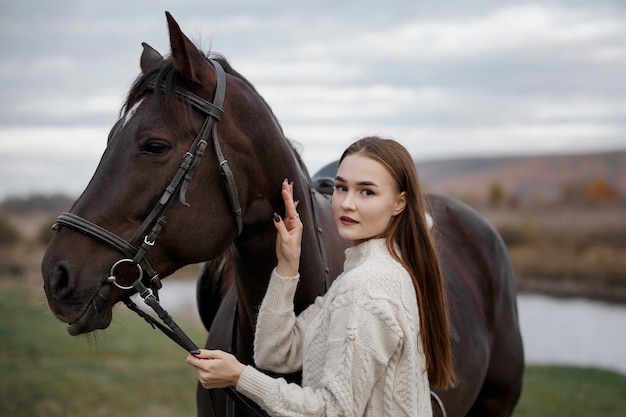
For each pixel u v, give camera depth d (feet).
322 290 7.70
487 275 10.81
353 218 6.37
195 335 28.73
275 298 6.93
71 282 6.16
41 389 20.47
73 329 6.26
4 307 35.17
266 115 7.22
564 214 68.90
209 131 6.72
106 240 6.32
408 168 6.45
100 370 23.24
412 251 6.43
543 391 20.66
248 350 7.74
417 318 6.23
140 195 6.45
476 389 9.96
